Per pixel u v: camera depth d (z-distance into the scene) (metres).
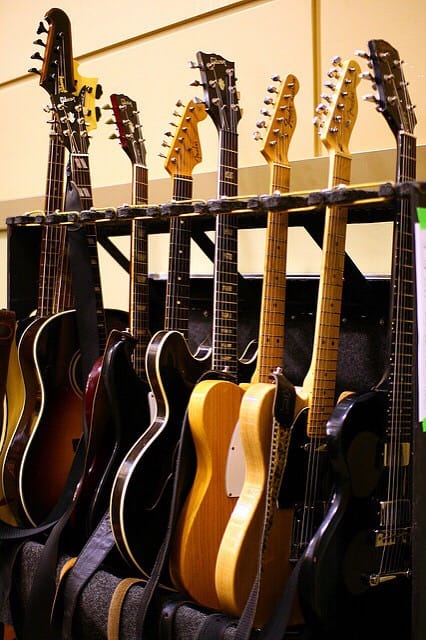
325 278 1.38
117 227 1.83
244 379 1.68
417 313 1.13
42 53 2.54
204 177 2.05
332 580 1.23
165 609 1.36
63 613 1.53
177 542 1.40
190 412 1.40
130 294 1.72
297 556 1.34
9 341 1.77
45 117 2.55
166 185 2.14
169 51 2.21
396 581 1.31
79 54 2.42
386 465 1.29
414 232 1.14
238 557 1.30
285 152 1.57
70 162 1.80
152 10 2.23
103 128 2.37
